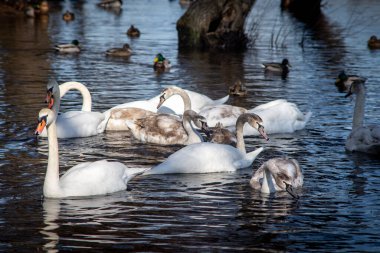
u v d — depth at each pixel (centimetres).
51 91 1426
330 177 1502
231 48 3891
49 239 1122
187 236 1148
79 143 1789
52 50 3556
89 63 3173
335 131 1950
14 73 2817
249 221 1223
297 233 1169
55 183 1320
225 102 2339
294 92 2559
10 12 5353
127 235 1146
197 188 1416
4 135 1805
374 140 1694
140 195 1359
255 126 1590
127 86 2588
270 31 4500
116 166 1402
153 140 1809
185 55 3572
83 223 1195
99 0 6781
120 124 1941
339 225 1209
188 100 1923
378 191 1404
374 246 1117
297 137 1883
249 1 3997
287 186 1298
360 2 6197
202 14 3906
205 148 1556
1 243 1103
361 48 3841
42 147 1706
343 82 2691
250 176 1515
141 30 4569
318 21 5031
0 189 1372
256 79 2859
